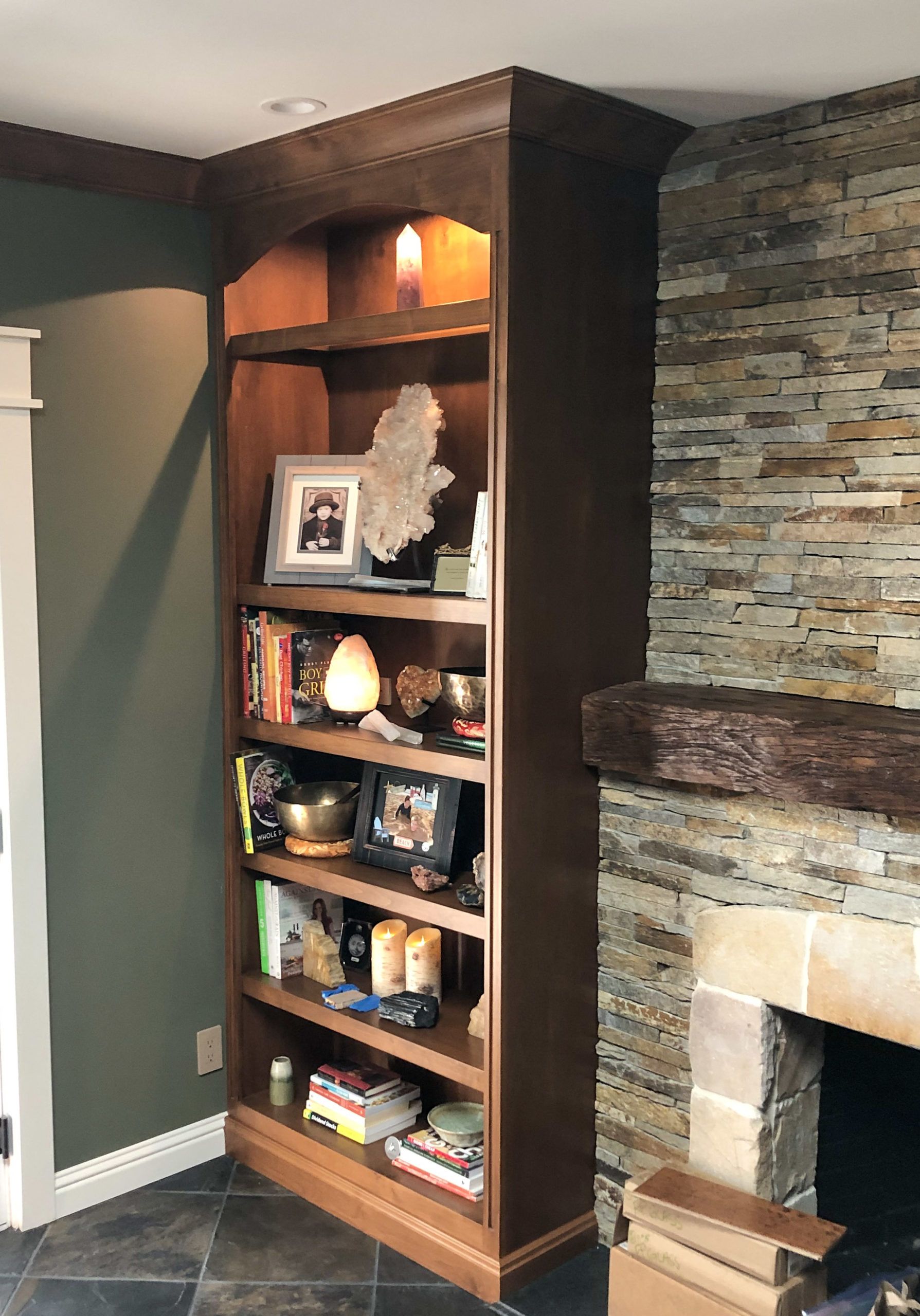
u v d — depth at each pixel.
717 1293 2.33
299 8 1.95
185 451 3.03
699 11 1.95
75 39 2.10
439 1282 2.69
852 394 2.39
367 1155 2.96
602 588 2.65
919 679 2.34
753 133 2.49
